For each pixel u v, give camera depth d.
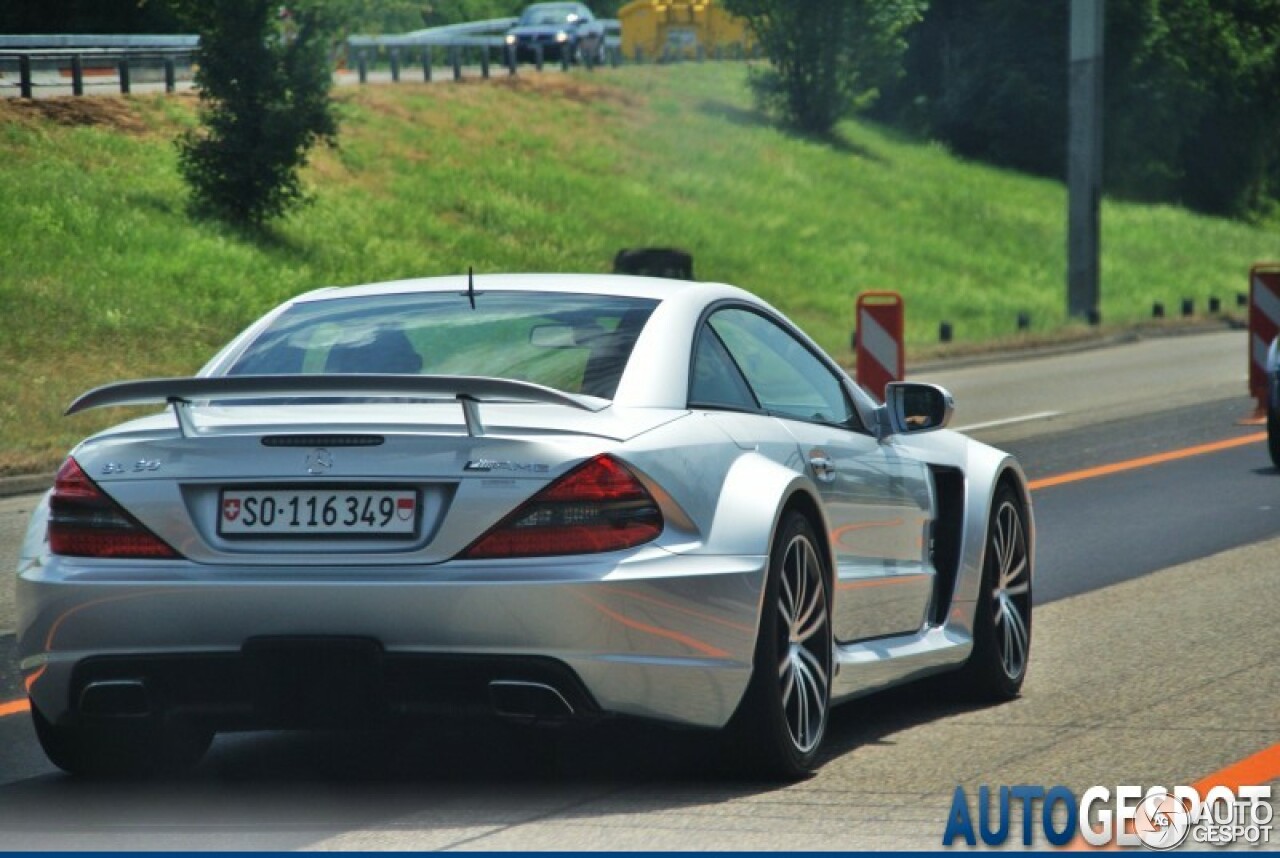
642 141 118.56
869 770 12.78
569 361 12.41
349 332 13.16
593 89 125.62
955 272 111.50
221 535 11.45
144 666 11.48
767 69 139.88
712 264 98.31
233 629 11.27
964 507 15.35
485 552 11.19
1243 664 16.62
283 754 13.48
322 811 11.67
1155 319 85.56
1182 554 23.77
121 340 59.28
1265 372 42.34
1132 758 12.97
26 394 50.41
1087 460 35.16
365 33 155.25
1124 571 22.52
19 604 11.91
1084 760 12.95
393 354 12.77
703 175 114.81
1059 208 136.62
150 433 11.73
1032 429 41.50
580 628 11.09
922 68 159.12
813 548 12.80
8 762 13.51
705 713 11.77
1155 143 165.75
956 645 14.93
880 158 135.50
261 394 10.95
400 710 11.29
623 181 108.19
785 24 134.12
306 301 13.86
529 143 109.06
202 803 11.97
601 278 13.86
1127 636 18.23
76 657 11.61
